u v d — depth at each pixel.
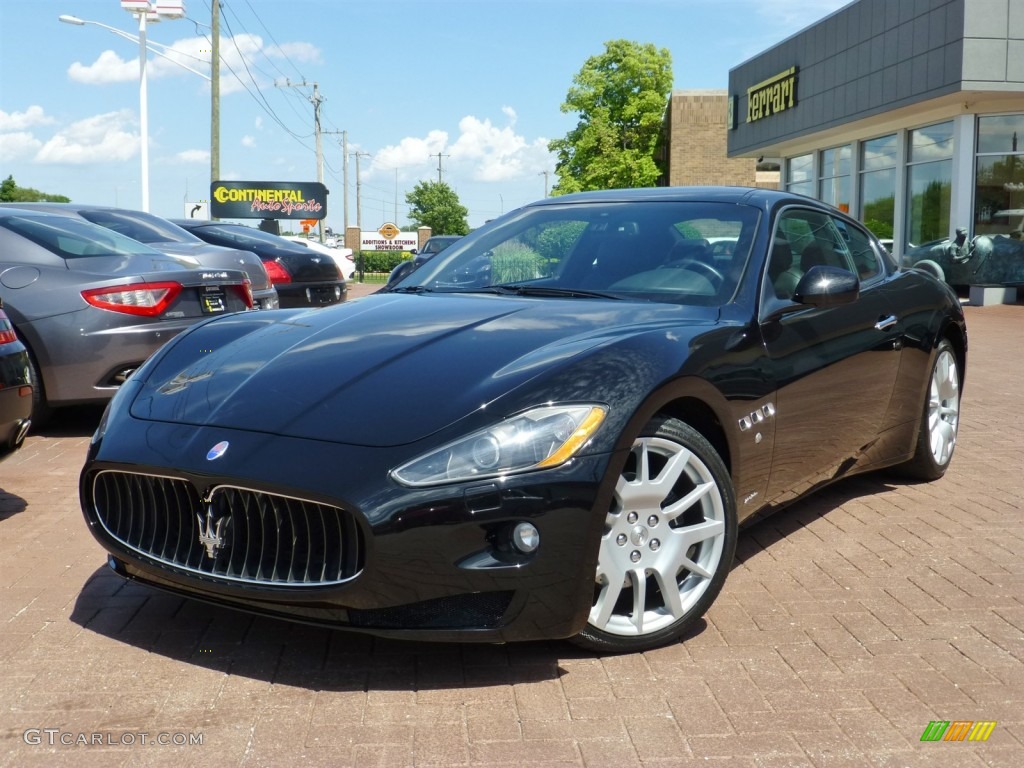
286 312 3.84
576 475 2.71
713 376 3.17
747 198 4.08
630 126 46.16
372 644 3.10
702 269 3.70
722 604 3.46
